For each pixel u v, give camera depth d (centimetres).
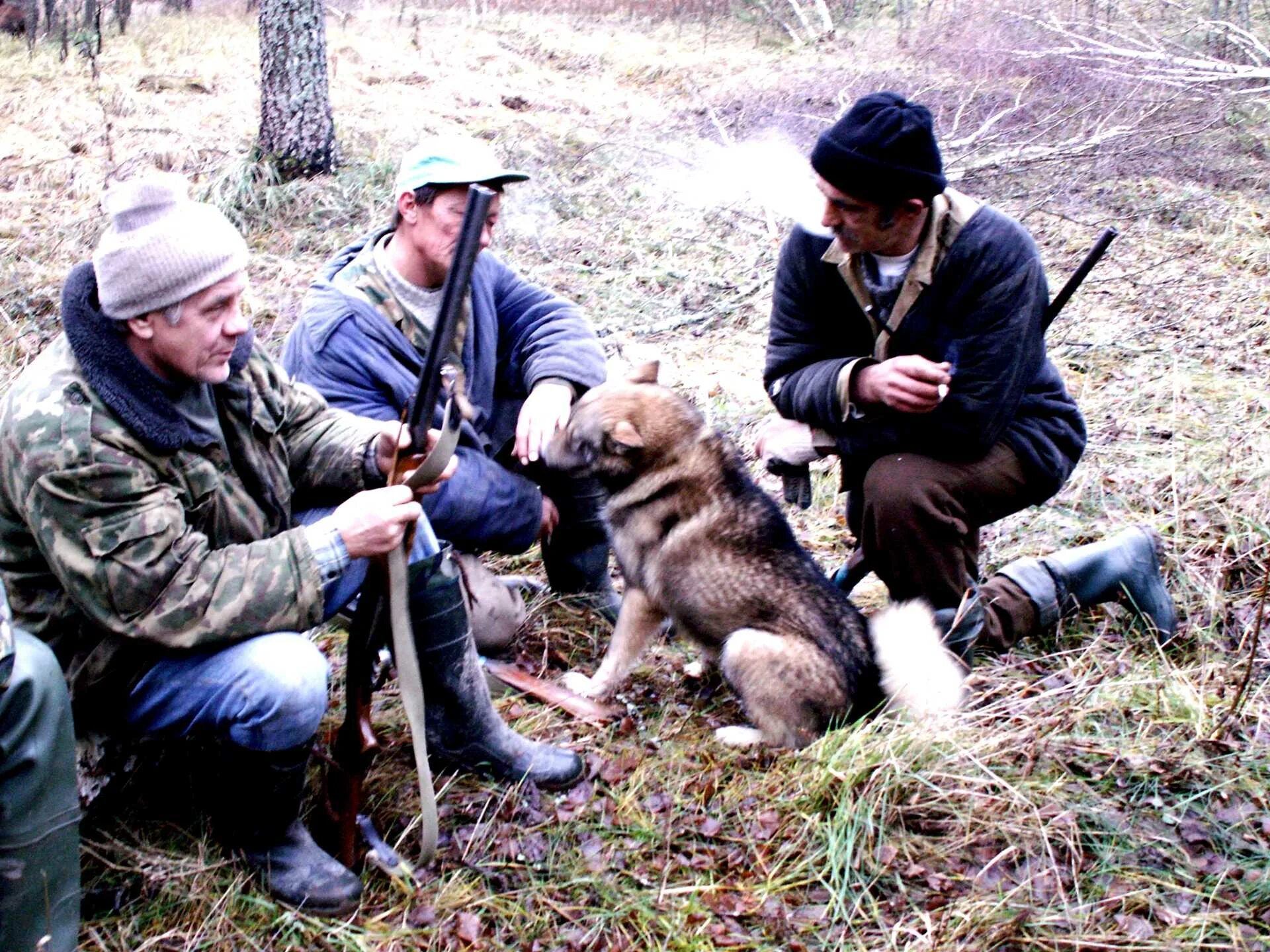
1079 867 269
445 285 229
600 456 333
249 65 1188
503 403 375
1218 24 1152
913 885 266
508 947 248
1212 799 289
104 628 227
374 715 314
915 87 1166
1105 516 441
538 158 949
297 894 252
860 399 319
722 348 632
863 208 294
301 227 787
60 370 223
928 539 324
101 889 253
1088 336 626
